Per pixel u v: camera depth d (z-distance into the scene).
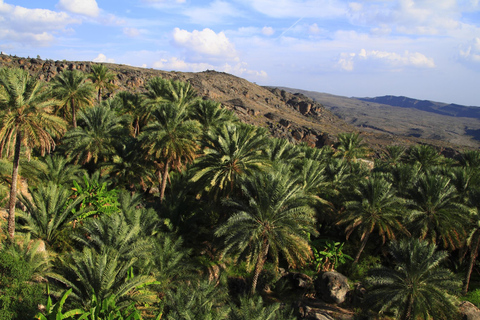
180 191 25.94
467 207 23.25
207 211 25.33
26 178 23.86
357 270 25.64
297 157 34.22
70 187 24.53
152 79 43.47
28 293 11.82
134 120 43.78
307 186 25.89
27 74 16.72
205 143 23.56
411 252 18.17
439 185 24.11
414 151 51.81
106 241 16.56
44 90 17.06
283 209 18.88
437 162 49.47
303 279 23.50
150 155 26.64
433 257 17.81
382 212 23.86
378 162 54.53
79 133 27.59
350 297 22.31
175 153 24.77
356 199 25.81
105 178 27.38
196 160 22.03
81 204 20.91
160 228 23.50
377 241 28.38
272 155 30.80
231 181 21.02
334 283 21.86
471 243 24.14
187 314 13.05
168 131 25.36
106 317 11.52
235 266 23.84
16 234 16.80
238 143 22.06
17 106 15.56
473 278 27.88
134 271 16.25
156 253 18.17
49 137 17.02
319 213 27.19
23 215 17.56
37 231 17.89
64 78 34.44
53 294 12.77
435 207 24.50
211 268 22.17
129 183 28.59
